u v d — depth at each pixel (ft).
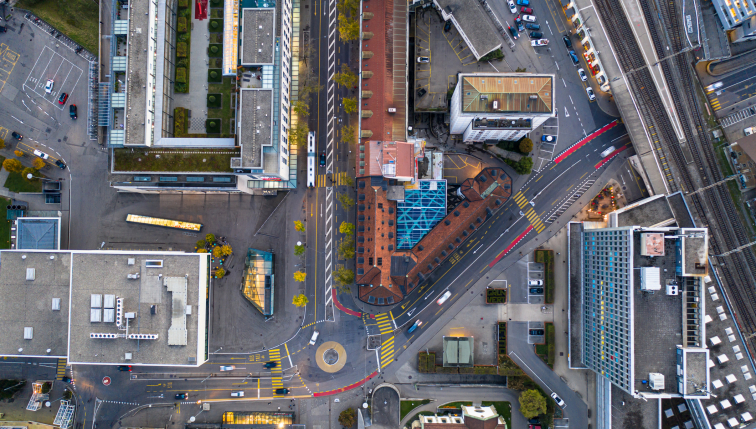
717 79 294.46
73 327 268.21
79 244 304.30
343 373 304.09
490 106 257.96
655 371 248.52
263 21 268.41
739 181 290.56
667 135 291.17
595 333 280.51
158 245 304.50
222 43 295.48
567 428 299.38
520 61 304.30
